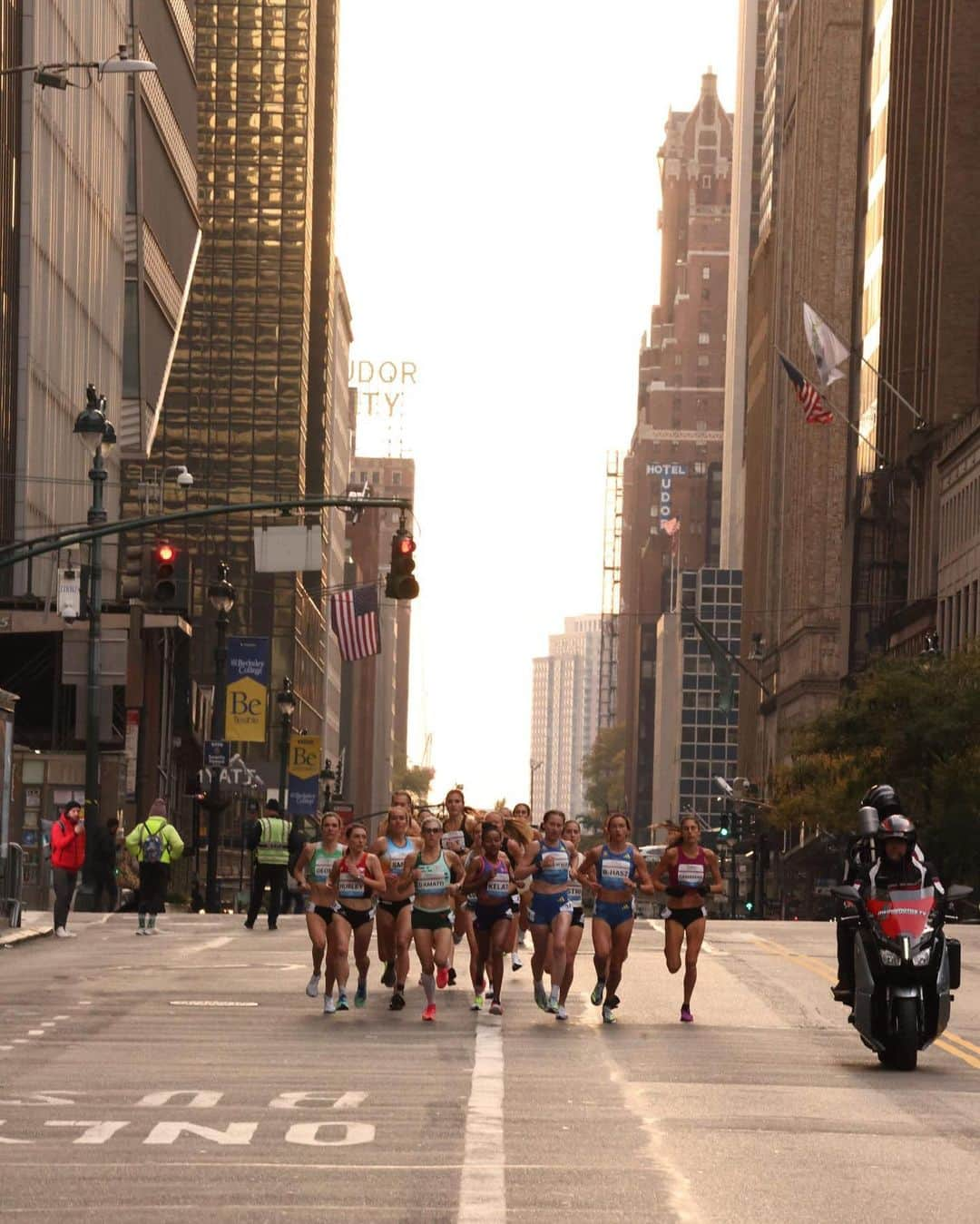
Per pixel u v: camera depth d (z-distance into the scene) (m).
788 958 58.94
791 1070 32.44
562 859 40.16
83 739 81.31
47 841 92.19
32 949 59.56
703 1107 27.45
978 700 122.31
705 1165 22.45
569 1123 25.42
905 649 189.12
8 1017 38.72
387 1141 23.61
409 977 49.19
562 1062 32.41
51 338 138.12
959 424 172.50
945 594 172.00
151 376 176.88
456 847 48.03
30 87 130.38
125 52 83.12
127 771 107.62
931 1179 22.00
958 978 34.06
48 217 136.50
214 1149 22.89
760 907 173.88
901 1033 32.41
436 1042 35.28
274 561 87.44
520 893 51.59
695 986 48.38
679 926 40.31
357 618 127.31
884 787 34.75
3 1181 20.69
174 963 53.81
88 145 149.75
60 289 141.00
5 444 126.06
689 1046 35.62
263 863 70.00
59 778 105.12
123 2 164.62
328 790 164.00
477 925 40.72
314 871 41.16
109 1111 25.83
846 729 127.25
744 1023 40.25
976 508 162.00
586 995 45.75
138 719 108.38
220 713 103.00
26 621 118.31
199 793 110.88
